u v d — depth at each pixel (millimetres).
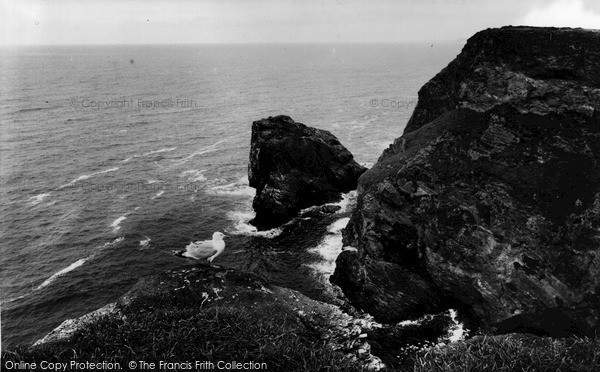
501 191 34469
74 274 46750
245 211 62688
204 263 22891
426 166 39906
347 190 66812
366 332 30453
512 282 31125
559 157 34688
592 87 37188
